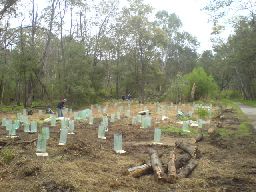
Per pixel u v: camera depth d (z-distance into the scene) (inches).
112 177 405.7
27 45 1674.5
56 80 1881.2
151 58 2384.4
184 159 496.1
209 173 446.6
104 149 581.9
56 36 2116.1
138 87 2456.9
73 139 669.3
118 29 2261.3
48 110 1375.5
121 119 1085.1
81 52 1866.4
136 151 577.6
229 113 1423.5
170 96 2176.4
